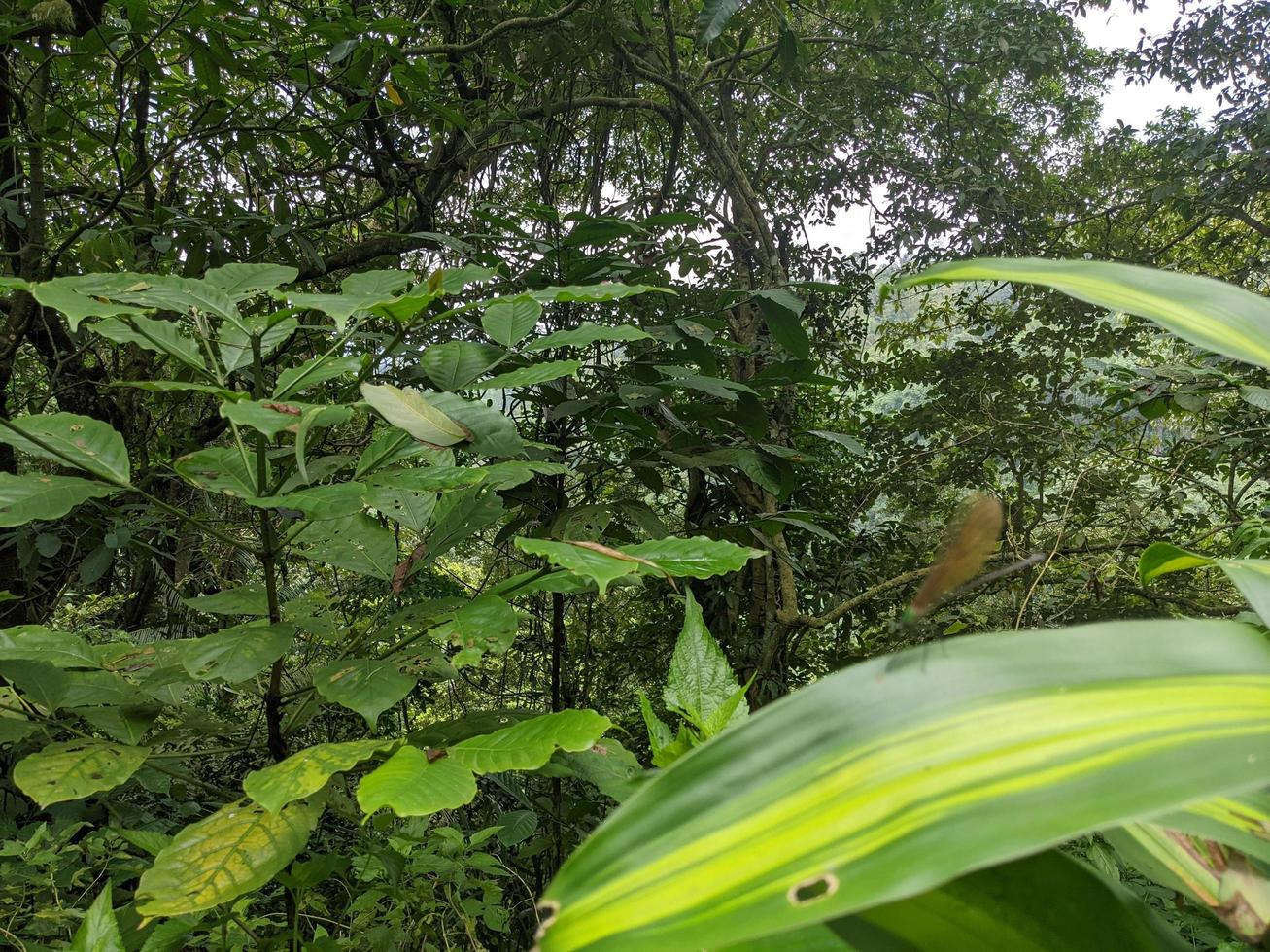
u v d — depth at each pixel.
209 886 0.69
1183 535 3.33
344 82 2.47
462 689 3.91
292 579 3.98
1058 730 0.25
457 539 1.01
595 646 4.09
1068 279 0.40
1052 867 0.32
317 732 3.18
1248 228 4.27
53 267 2.14
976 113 3.89
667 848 0.25
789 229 3.93
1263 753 0.23
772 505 2.97
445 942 1.54
